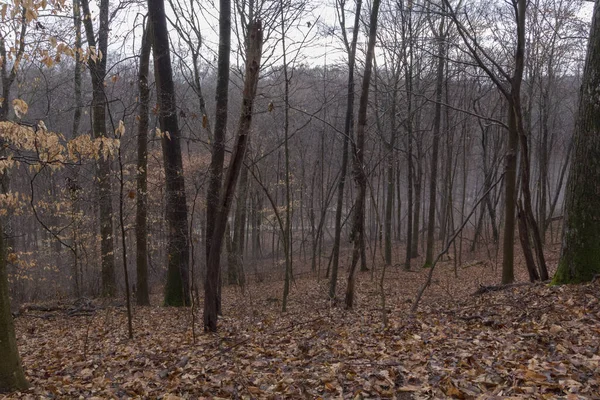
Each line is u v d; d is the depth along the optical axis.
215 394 5.16
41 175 16.06
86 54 6.21
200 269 17.03
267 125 24.75
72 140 6.31
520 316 7.34
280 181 26.88
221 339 7.82
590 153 8.16
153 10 11.51
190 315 11.01
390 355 6.00
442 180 28.84
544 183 22.89
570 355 5.08
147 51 12.27
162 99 11.69
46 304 13.80
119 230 17.34
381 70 24.20
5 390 5.06
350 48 15.81
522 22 10.01
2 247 5.14
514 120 11.20
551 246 22.66
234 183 8.15
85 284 17.78
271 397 4.91
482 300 9.65
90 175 14.57
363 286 17.78
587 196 8.24
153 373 6.13
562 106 30.59
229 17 11.13
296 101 17.88
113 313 12.27
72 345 8.83
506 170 11.59
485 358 5.35
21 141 6.28
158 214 15.80
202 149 17.61
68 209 15.23
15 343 5.26
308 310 12.21
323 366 5.75
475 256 23.81
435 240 33.03
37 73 11.60
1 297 5.07
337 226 14.59
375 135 22.31
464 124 24.34
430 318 8.23
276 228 29.17
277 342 7.57
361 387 4.91
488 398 4.12
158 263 18.11
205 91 17.81
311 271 25.36
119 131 6.70
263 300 15.93
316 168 29.34
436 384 4.73
